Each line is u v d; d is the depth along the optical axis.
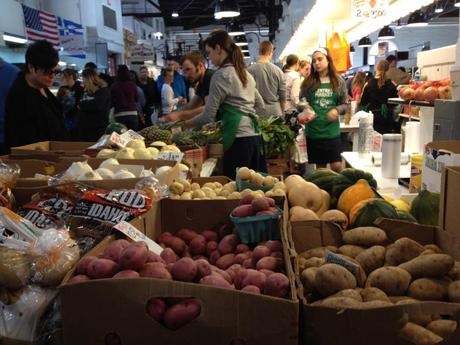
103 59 12.57
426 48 18.64
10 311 1.22
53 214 1.65
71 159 2.49
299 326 1.06
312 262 1.40
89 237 1.52
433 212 1.86
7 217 1.37
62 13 12.09
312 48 11.38
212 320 1.03
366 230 1.52
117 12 15.20
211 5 19.02
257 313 1.01
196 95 4.68
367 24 6.50
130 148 2.67
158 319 1.06
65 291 1.06
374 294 1.18
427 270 1.26
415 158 2.58
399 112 6.71
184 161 2.85
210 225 1.82
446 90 3.81
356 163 3.47
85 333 1.06
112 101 7.21
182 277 1.19
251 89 3.52
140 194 1.68
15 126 3.06
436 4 11.48
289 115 5.00
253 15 23.48
